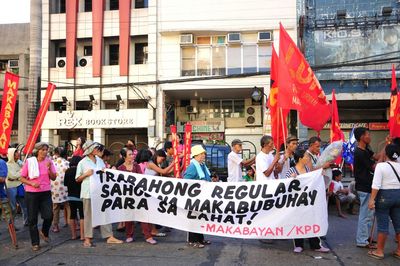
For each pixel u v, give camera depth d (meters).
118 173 6.85
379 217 5.93
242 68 19.50
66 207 8.75
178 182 6.71
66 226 8.75
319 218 6.09
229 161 7.68
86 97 20.94
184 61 19.95
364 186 6.47
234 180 7.62
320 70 18.44
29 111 12.15
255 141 20.91
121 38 20.77
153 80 19.94
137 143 20.80
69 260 5.95
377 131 19.19
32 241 6.56
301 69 6.64
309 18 18.84
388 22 18.39
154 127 19.67
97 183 6.77
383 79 18.11
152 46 20.08
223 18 19.52
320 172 6.16
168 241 7.16
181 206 6.61
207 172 7.03
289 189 6.22
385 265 5.61
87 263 5.78
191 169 6.82
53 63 21.56
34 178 6.51
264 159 6.65
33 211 6.56
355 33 18.56
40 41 12.34
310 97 6.71
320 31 18.73
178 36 19.97
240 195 6.41
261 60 19.42
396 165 5.84
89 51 21.56
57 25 21.47
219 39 19.86
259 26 19.17
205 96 21.22
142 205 6.80
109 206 6.82
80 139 9.21
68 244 6.98
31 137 7.63
